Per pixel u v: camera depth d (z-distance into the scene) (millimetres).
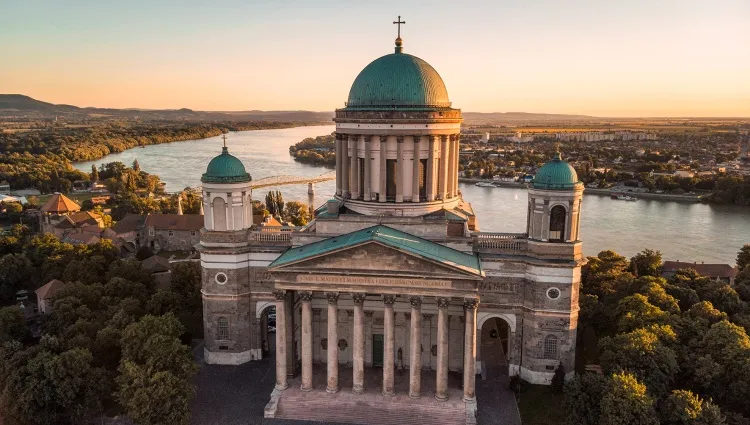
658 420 62250
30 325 100938
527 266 77812
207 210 83312
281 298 73812
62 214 190250
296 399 73375
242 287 84750
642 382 67812
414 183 85375
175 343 73250
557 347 78562
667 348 73375
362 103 86562
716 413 62844
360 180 88438
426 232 79375
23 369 70938
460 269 68750
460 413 70625
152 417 66000
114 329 80875
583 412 65938
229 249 83250
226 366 85562
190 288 106438
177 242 171250
